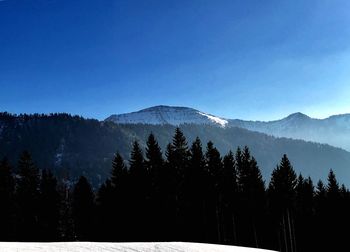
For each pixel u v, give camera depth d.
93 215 73.75
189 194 65.06
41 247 19.00
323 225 75.19
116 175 66.62
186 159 66.12
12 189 68.44
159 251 20.09
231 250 22.80
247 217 68.88
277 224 70.69
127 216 64.94
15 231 67.94
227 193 67.44
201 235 65.06
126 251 19.58
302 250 74.19
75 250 19.02
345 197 76.31
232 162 68.88
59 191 81.62
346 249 74.25
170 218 64.25
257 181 69.12
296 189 76.88
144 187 64.62
